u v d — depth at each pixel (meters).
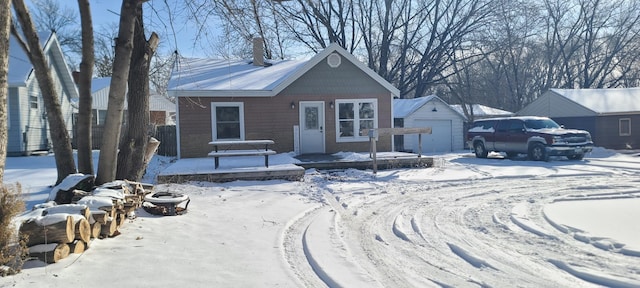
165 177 10.77
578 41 36.78
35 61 7.77
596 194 9.15
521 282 4.22
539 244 5.46
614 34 36.12
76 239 4.82
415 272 4.61
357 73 17.48
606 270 4.39
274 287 4.09
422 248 5.52
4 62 4.20
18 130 17.94
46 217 4.50
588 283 4.16
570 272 4.45
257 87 16.44
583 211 7.24
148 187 8.33
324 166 13.78
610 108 24.27
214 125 16.31
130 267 4.52
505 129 18.80
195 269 4.54
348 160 14.22
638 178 11.93
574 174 12.81
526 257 4.97
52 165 14.62
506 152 18.72
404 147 23.98
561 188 10.23
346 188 10.53
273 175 11.55
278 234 6.15
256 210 7.84
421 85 35.28
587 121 24.52
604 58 38.16
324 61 17.23
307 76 17.08
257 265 4.73
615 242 5.26
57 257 4.45
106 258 4.78
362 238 6.09
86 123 8.14
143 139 8.88
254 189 10.20
